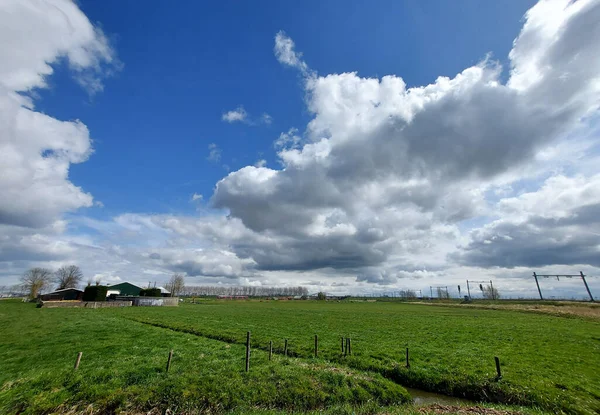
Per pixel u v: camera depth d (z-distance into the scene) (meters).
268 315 62.44
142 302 86.00
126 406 14.70
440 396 18.56
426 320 55.19
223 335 33.25
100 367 19.23
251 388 16.70
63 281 127.62
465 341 32.47
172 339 29.97
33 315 50.91
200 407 15.06
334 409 15.36
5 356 22.59
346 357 24.36
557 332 39.19
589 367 21.77
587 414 14.86
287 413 14.88
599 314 63.94
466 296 159.88
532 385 17.78
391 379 20.88
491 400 17.50
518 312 76.06
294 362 21.77
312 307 99.44
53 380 16.59
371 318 58.91
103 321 43.09
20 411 14.13
